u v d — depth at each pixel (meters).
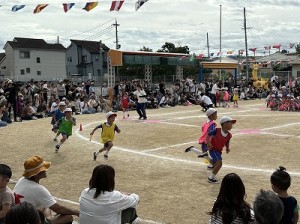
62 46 62.97
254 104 31.75
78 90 26.86
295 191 8.91
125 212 5.29
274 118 21.03
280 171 4.80
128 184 9.71
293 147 13.63
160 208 8.02
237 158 12.28
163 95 30.02
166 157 12.54
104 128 12.31
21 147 14.35
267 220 3.96
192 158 12.41
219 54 48.72
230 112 24.88
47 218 5.59
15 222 3.43
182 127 18.39
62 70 62.19
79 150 13.62
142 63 33.25
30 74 59.38
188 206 8.13
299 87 35.16
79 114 24.66
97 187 5.16
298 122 19.33
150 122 20.17
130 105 27.31
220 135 9.57
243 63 54.38
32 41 61.22
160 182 9.86
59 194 9.12
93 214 5.09
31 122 20.67
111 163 11.85
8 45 58.62
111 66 31.33
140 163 11.79
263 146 13.88
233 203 4.48
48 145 14.53
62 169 11.34
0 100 20.84
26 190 5.54
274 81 41.12
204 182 9.83
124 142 15.02
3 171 5.47
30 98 23.80
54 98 24.72
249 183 9.60
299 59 63.41
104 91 30.16
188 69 53.47
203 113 24.42
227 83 36.28
